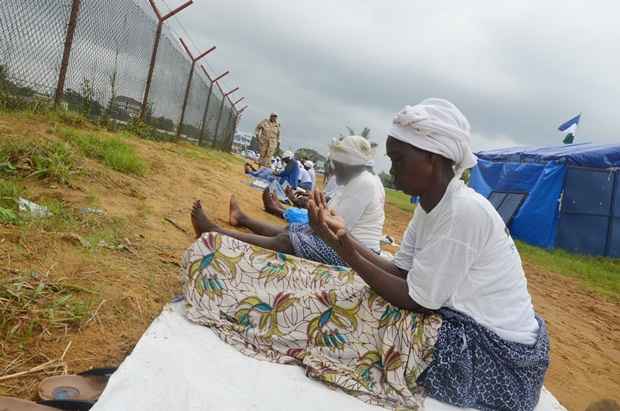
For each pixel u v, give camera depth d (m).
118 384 1.62
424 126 1.87
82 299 2.40
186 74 13.77
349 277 2.30
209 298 2.22
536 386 1.99
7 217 2.99
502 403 1.95
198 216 3.11
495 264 1.95
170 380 1.70
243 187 9.30
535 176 13.55
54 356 1.98
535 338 2.01
